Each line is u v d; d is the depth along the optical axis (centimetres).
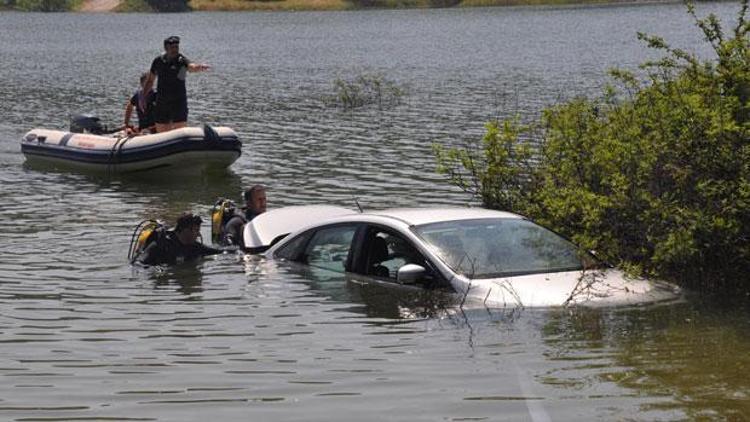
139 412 699
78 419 689
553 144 1210
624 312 887
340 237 1059
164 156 2095
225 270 1137
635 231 1056
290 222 1229
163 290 1069
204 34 9544
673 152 1060
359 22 11288
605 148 1119
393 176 1977
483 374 748
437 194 1770
